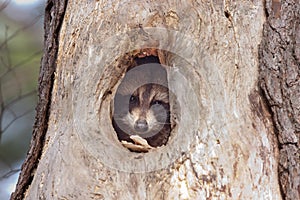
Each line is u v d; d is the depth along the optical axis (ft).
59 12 18.80
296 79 16.21
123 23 17.11
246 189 15.47
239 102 16.26
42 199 16.11
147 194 15.48
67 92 17.38
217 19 16.92
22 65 27.07
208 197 15.40
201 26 16.84
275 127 16.21
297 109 16.01
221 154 15.70
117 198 15.47
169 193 15.43
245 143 15.85
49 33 19.11
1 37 27.04
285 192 15.70
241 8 17.07
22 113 27.02
